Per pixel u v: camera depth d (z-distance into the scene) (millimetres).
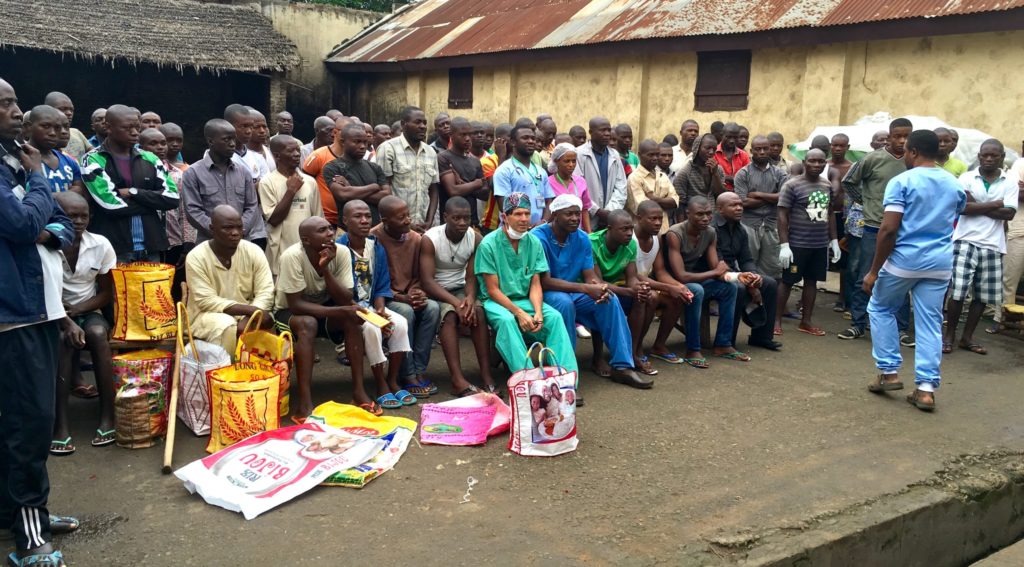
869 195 6777
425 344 5164
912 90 8867
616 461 4145
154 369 4203
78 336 4012
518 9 14859
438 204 6938
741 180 7324
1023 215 7285
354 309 4688
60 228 3133
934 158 5098
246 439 3963
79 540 3229
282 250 5859
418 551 3188
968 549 4074
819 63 9516
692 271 6152
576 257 5551
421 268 5234
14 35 12742
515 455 4188
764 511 3625
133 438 4129
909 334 6996
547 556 3170
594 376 5688
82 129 15430
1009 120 8148
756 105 10281
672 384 5527
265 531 3326
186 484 3643
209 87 16703
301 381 4605
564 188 6648
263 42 15609
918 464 4254
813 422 4828
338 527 3371
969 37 8344
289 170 5871
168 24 15133
